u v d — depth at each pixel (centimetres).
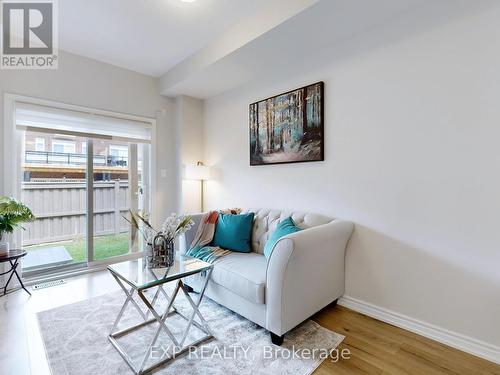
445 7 175
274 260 170
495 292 159
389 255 203
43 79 279
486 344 161
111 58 311
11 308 221
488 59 160
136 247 360
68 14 228
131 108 344
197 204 387
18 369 149
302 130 257
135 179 360
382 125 206
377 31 208
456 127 172
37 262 292
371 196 213
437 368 152
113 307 222
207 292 224
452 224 174
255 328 192
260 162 300
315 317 210
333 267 211
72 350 166
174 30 252
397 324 197
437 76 179
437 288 180
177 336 181
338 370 149
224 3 213
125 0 210
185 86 336
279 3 204
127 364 153
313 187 253
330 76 238
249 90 318
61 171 304
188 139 376
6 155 260
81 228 320
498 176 157
